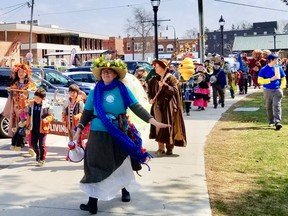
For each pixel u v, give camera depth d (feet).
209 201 17.89
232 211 16.75
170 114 25.53
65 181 20.97
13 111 28.60
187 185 20.13
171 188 19.67
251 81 89.35
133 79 21.83
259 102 57.67
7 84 37.01
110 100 16.25
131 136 16.49
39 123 23.97
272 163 24.02
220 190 19.38
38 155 24.09
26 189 19.70
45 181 20.98
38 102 24.12
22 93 28.35
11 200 18.20
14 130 28.53
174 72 34.73
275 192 19.06
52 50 228.84
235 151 27.04
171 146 26.27
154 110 25.53
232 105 55.77
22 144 26.22
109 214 16.51
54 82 45.62
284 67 79.51
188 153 26.78
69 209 17.10
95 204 16.48
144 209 17.02
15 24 211.61
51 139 31.58
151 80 25.75
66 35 255.91
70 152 18.83
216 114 46.19
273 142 29.45
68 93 26.94
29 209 17.13
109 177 16.12
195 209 16.98
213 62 53.98
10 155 26.76
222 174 21.98
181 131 26.04
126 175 16.61
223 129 35.63
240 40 298.97
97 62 16.38
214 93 52.44
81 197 18.54
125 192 17.88
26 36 225.35
